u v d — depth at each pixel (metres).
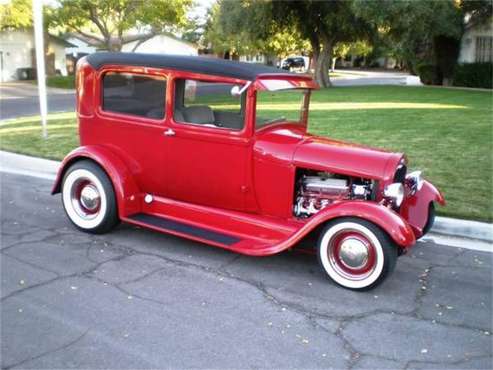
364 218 4.18
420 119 13.61
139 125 5.22
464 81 29.16
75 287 4.27
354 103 18.62
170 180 5.23
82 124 5.61
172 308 3.96
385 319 3.91
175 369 3.18
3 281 4.34
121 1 31.14
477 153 9.09
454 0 26.14
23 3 33.88
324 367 3.26
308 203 4.81
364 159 4.59
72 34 43.88
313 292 4.33
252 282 4.48
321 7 27.97
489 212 6.08
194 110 4.95
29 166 8.82
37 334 3.54
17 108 19.73
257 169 4.78
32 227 5.72
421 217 5.07
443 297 4.31
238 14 29.05
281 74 4.91
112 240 5.38
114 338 3.51
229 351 3.40
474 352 3.49
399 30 27.28
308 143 4.84
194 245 5.30
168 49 53.50
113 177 5.26
